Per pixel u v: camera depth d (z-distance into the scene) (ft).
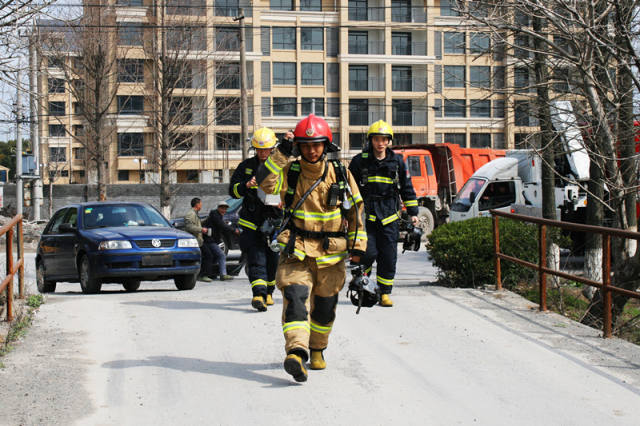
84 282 37.17
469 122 164.76
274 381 18.53
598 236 44.42
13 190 140.36
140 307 29.12
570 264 57.36
